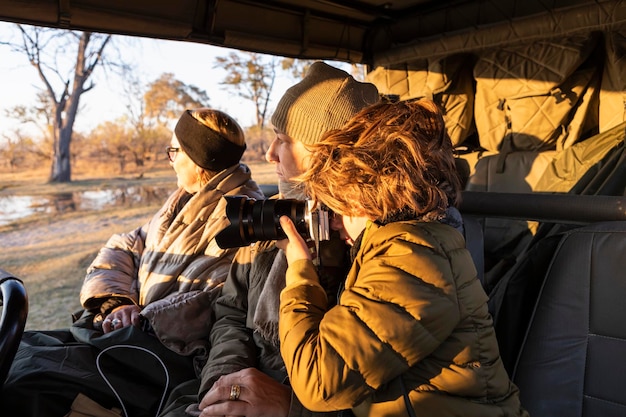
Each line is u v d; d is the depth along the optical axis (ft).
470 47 8.40
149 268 5.77
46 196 35.40
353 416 3.03
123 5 5.47
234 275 5.05
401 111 3.01
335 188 2.96
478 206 5.37
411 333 2.54
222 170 5.92
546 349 4.23
